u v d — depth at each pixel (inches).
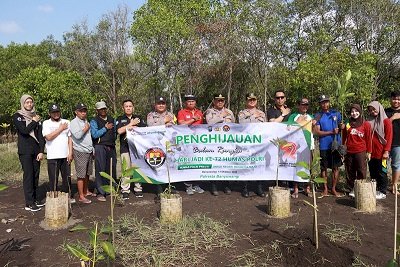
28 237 226.4
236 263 185.6
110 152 302.4
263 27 1053.8
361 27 1191.6
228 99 1099.9
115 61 1352.1
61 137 278.2
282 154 301.9
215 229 223.8
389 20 1135.0
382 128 295.3
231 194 312.7
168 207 236.7
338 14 1254.9
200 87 1104.2
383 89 1185.4
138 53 1032.8
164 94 1203.9
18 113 268.8
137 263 186.1
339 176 355.6
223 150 308.2
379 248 201.0
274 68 1161.4
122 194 305.6
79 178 292.2
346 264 183.5
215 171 309.9
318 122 299.1
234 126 306.3
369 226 233.6
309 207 272.1
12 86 1338.6
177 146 309.7
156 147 308.5
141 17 1021.2
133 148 308.7
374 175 305.1
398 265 150.9
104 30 1395.2
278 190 250.7
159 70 1088.8
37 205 289.1
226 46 1040.8
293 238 207.9
